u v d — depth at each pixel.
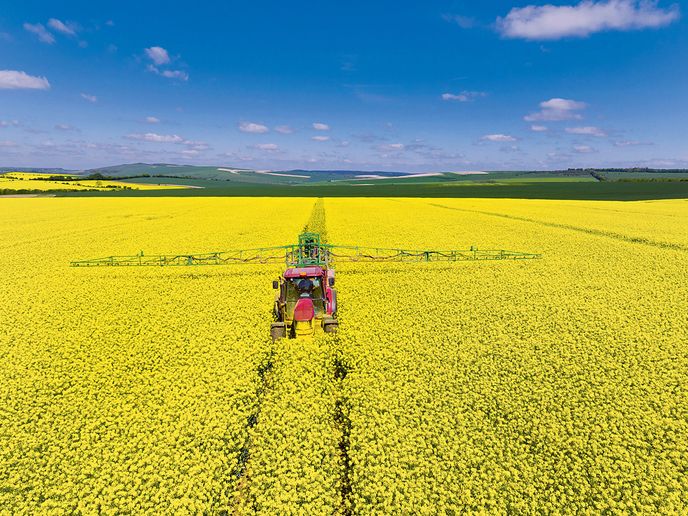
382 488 7.00
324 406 9.30
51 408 9.48
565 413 8.89
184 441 8.35
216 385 10.23
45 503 6.93
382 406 9.24
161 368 11.23
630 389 9.78
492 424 8.66
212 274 21.78
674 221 38.28
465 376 10.42
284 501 6.94
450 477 7.22
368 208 58.44
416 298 17.06
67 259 25.44
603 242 28.45
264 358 11.81
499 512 6.59
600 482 7.18
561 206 56.25
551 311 15.10
